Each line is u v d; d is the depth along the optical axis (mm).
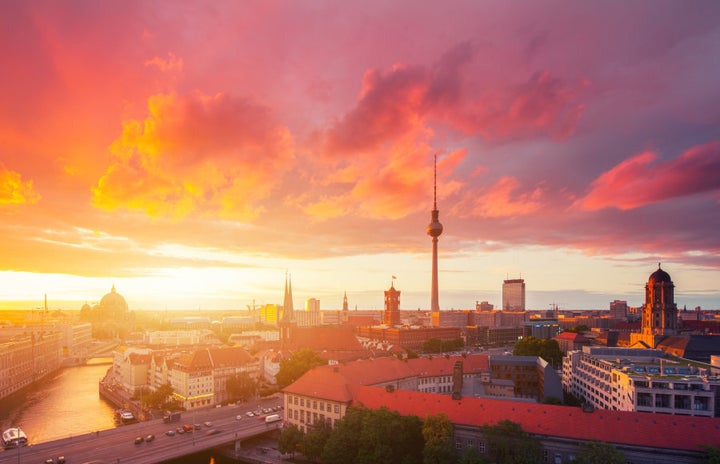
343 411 149125
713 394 144750
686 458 106312
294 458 151375
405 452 127625
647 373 165750
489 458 118375
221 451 160000
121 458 137750
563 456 115375
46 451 143750
